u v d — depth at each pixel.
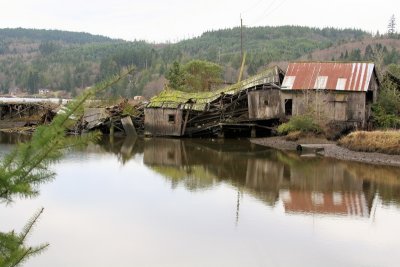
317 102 42.44
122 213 19.69
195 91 69.56
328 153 35.50
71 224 18.09
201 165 31.59
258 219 19.00
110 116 50.56
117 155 35.66
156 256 15.08
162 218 19.08
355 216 19.44
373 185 25.27
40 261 14.46
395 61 119.38
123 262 14.55
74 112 4.83
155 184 25.36
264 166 31.11
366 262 14.76
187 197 22.55
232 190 24.09
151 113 49.91
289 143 40.78
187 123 49.50
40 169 5.07
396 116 42.31
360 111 42.66
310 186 25.06
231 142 44.41
